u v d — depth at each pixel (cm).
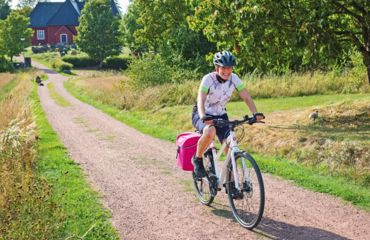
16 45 8069
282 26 1177
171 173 947
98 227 638
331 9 1143
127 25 7194
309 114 1321
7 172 823
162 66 2816
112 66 8000
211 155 685
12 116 2156
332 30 1192
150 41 4700
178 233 619
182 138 731
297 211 689
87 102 2806
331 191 779
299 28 1147
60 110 2338
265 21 1189
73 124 1777
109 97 2580
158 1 4388
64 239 593
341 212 681
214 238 597
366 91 1852
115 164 1046
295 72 2225
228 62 612
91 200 761
